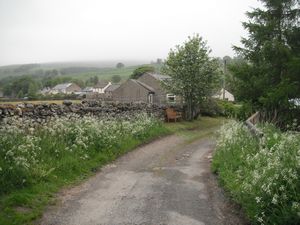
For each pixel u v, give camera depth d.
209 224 6.21
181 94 28.03
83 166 9.84
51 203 7.03
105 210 6.80
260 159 7.55
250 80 16.09
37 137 9.68
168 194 7.91
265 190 5.75
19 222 5.91
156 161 11.77
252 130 11.23
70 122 11.90
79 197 7.55
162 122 21.86
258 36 16.16
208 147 15.41
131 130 15.76
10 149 8.18
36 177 8.00
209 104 33.91
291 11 16.22
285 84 14.38
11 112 10.11
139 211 6.78
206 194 7.94
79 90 113.31
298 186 5.71
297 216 5.21
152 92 51.31
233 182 7.98
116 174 9.73
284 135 8.96
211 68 26.88
